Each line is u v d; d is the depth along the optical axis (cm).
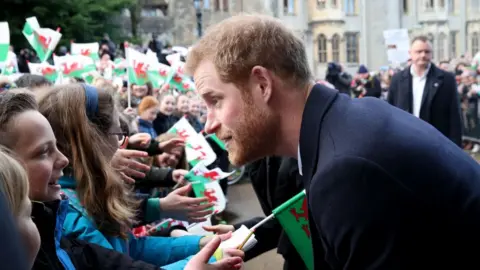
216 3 3062
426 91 509
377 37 3569
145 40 2745
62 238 161
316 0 3453
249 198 711
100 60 884
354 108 128
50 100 182
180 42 2992
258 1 3127
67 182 182
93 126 184
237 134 135
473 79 1203
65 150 179
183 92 754
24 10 1733
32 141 139
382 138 117
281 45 132
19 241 66
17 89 147
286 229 173
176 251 210
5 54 447
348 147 118
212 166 479
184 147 329
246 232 180
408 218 112
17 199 102
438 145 121
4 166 102
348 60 3531
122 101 547
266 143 137
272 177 227
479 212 115
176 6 2991
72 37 1803
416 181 113
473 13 3797
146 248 211
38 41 567
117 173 204
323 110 129
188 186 231
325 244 125
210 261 168
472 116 1105
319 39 3488
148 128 488
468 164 123
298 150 137
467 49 3828
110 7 2102
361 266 116
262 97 133
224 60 132
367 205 113
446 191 114
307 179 129
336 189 115
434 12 3694
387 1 3569
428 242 113
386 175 113
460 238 114
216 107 137
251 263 455
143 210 221
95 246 164
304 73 135
